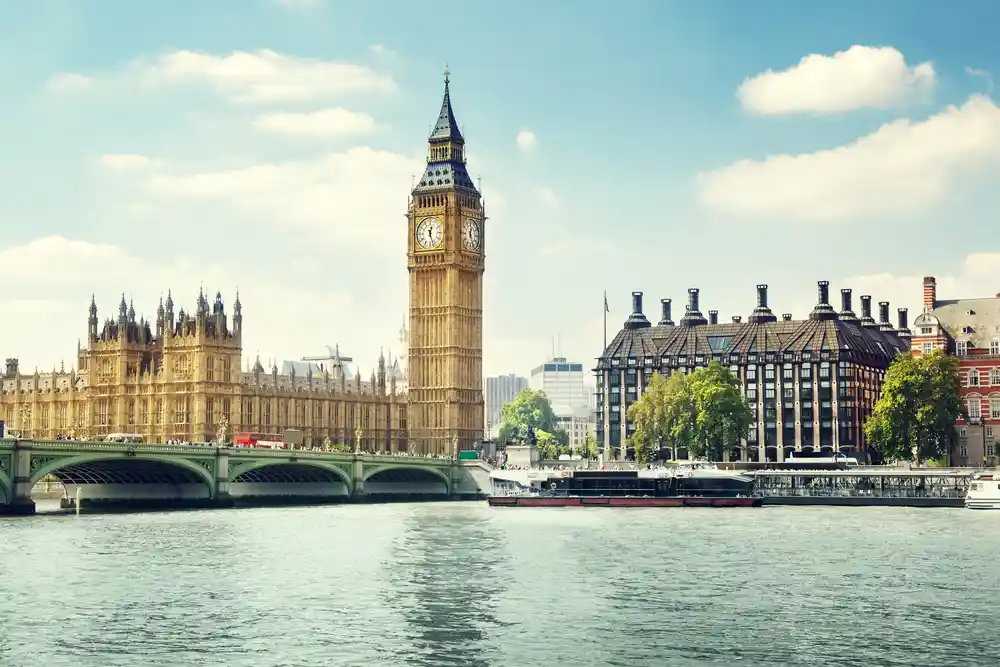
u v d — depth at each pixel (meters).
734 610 96.06
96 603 99.06
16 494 171.75
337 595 103.50
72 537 146.00
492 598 101.88
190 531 156.38
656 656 81.38
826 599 100.62
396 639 86.12
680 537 148.75
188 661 79.88
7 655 81.25
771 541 142.75
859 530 156.62
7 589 105.38
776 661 80.00
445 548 137.62
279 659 80.50
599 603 99.38
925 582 109.00
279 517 186.38
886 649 82.75
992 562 121.94
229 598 101.88
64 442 177.38
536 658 80.81
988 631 88.00
